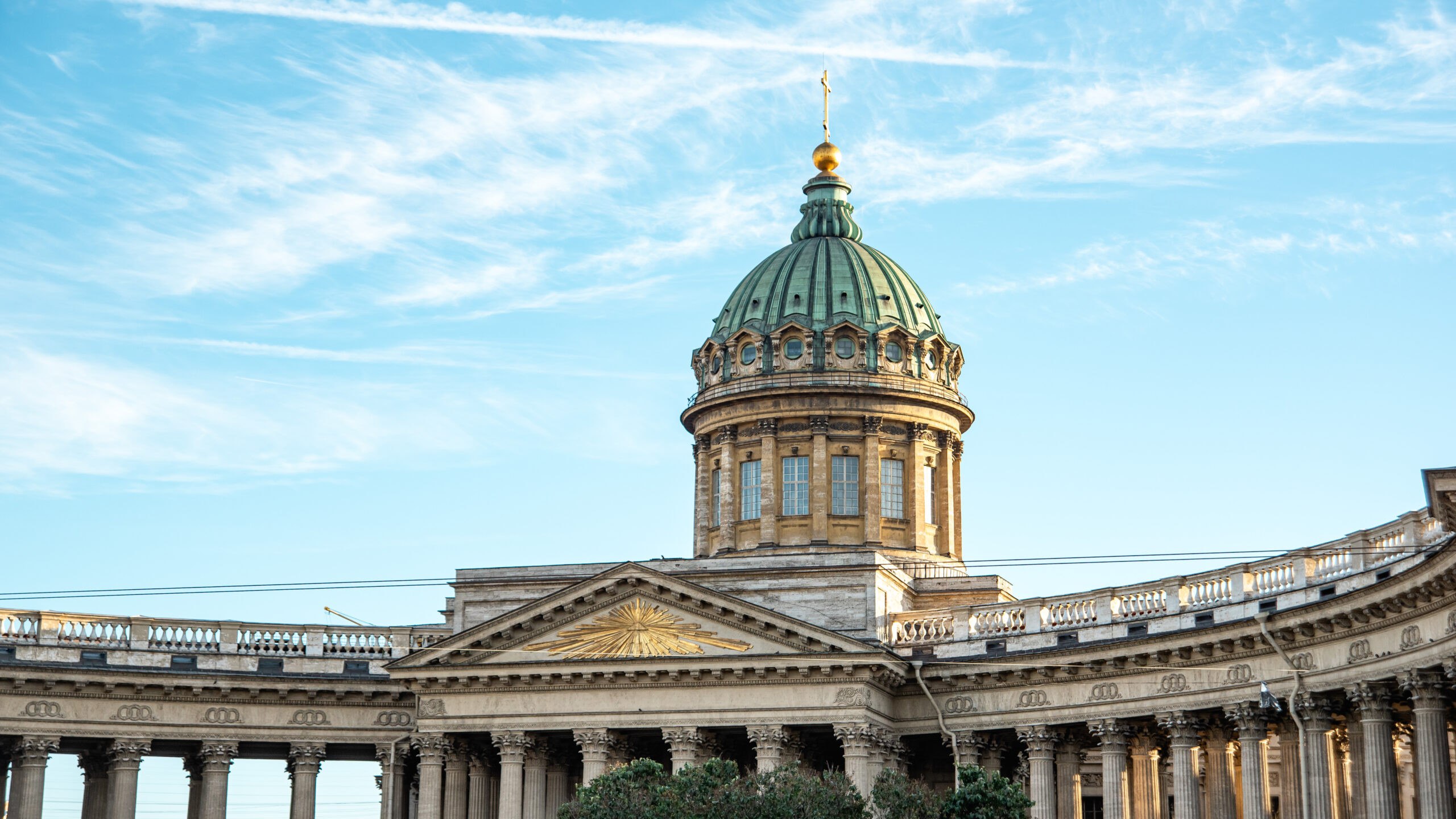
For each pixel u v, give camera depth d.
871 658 87.94
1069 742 89.06
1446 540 70.00
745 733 92.69
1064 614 88.88
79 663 94.62
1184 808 81.75
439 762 92.19
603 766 90.00
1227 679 80.94
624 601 91.44
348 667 98.75
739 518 109.75
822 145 122.31
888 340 112.25
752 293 115.94
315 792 96.31
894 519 108.88
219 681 95.31
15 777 92.19
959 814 72.00
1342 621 74.31
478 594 98.56
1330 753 79.50
